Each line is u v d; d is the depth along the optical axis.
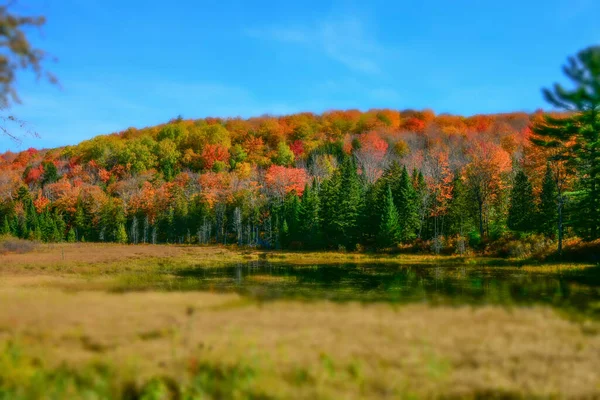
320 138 148.88
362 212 60.12
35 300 14.77
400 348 9.26
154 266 36.75
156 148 139.75
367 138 130.25
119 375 7.60
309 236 64.94
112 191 112.88
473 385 7.31
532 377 7.71
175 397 7.00
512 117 131.75
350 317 12.68
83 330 10.41
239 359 8.29
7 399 6.57
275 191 90.88
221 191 97.44
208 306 14.62
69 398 6.69
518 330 10.98
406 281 25.11
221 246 75.50
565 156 34.12
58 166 138.38
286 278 27.59
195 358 8.36
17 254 51.22
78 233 100.12
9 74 14.12
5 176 126.25
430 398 6.88
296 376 7.63
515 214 44.56
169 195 100.69
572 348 9.43
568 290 19.84
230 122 169.62
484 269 31.83
